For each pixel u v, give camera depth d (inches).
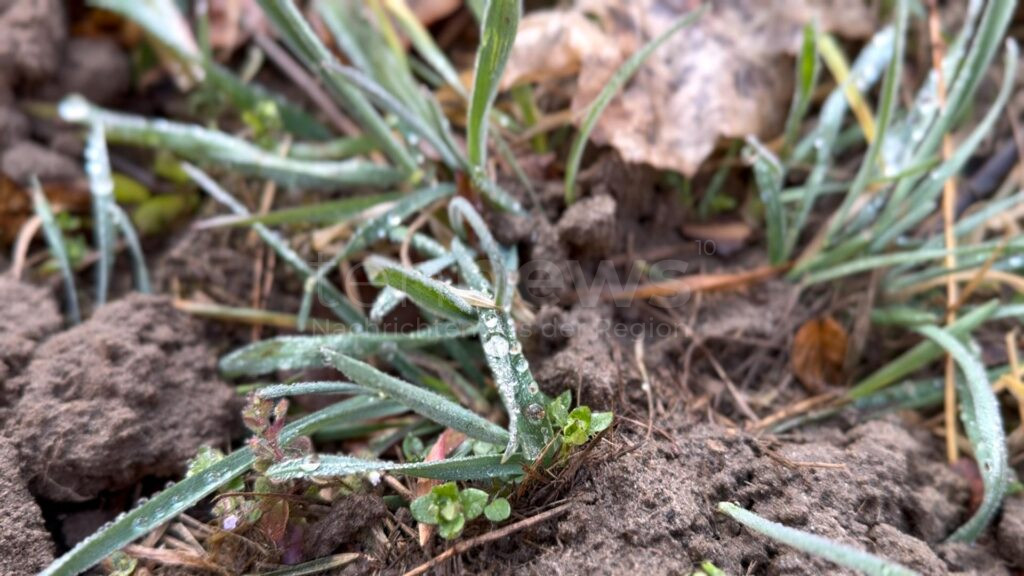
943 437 9.0
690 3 10.7
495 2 7.4
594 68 10.1
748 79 10.6
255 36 12.0
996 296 9.8
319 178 10.2
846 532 7.1
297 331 9.9
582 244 9.5
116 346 8.5
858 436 8.4
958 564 7.4
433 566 7.0
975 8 10.0
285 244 9.8
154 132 10.3
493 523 7.2
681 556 6.8
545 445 7.3
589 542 6.9
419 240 9.0
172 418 8.5
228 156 10.1
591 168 10.1
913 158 9.9
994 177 10.8
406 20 10.6
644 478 7.3
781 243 9.8
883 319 9.4
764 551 6.9
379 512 7.5
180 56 11.3
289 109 11.3
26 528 7.4
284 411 7.3
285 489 7.4
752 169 10.7
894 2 11.2
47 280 10.2
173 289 10.1
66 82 11.5
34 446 7.8
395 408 8.1
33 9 11.0
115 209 10.1
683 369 9.1
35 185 10.4
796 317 9.6
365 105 9.8
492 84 8.3
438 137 9.3
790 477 7.5
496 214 9.4
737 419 8.8
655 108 10.1
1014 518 7.7
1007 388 9.2
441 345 9.4
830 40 10.6
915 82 11.4
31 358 8.5
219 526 7.4
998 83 11.4
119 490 8.4
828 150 9.9
